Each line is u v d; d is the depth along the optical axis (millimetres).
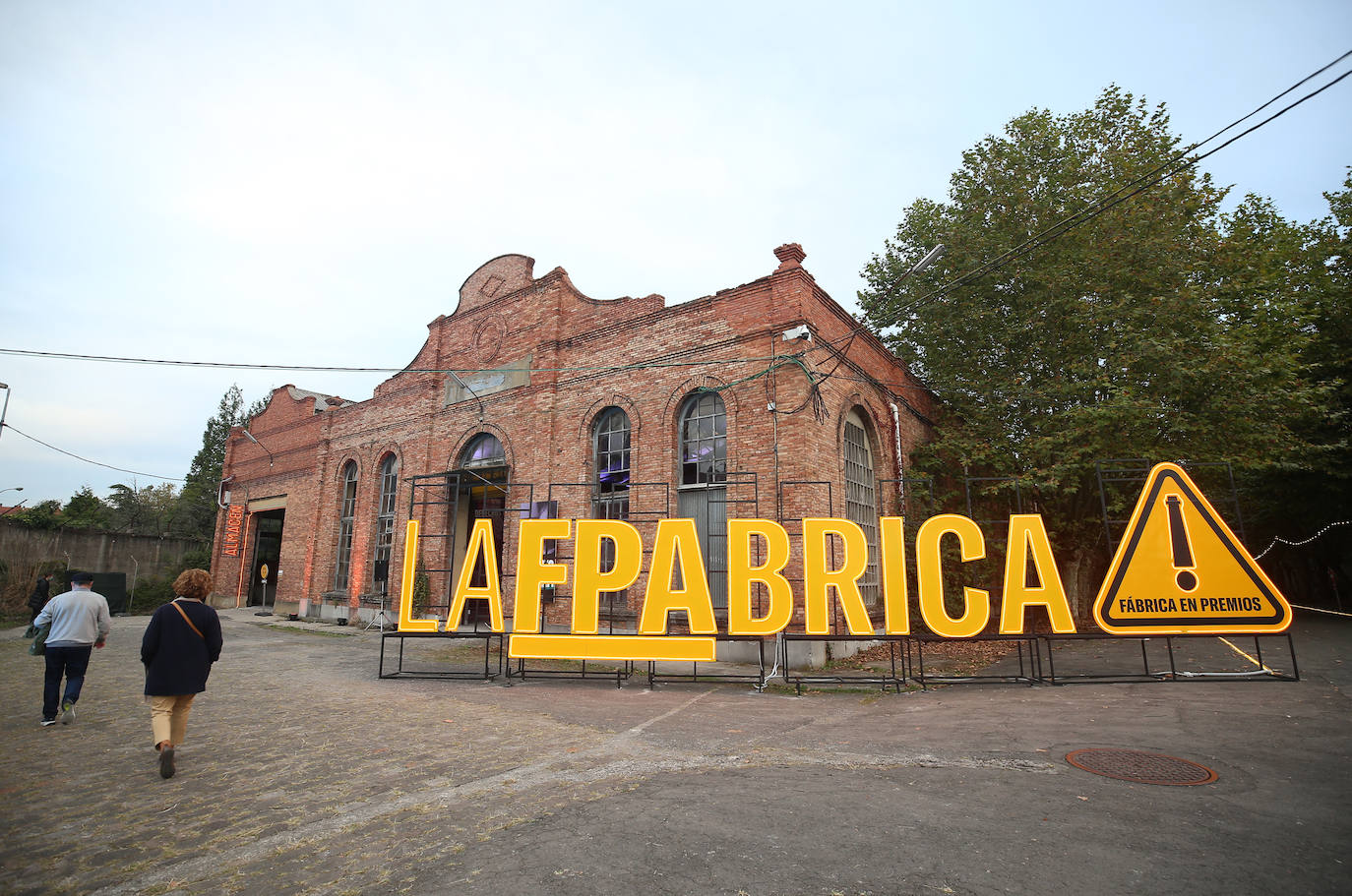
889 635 9820
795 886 3479
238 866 3895
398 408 20703
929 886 3475
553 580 10695
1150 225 14812
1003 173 16609
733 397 13242
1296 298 18219
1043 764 5676
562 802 4875
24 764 5941
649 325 14812
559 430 16141
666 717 7883
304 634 17734
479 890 3498
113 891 3604
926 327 17703
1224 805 4641
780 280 13023
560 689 9797
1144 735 6574
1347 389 17672
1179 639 14180
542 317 17094
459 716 7898
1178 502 9789
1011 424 16656
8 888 3629
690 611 10109
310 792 5184
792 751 6262
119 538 28453
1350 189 19297
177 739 5906
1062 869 3666
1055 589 9773
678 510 13914
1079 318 15055
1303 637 14047
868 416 15500
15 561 24156
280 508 25438
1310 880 3539
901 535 10094
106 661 12258
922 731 7066
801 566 11938
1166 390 14336
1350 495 19656
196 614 5863
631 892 3436
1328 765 5504
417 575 18359
